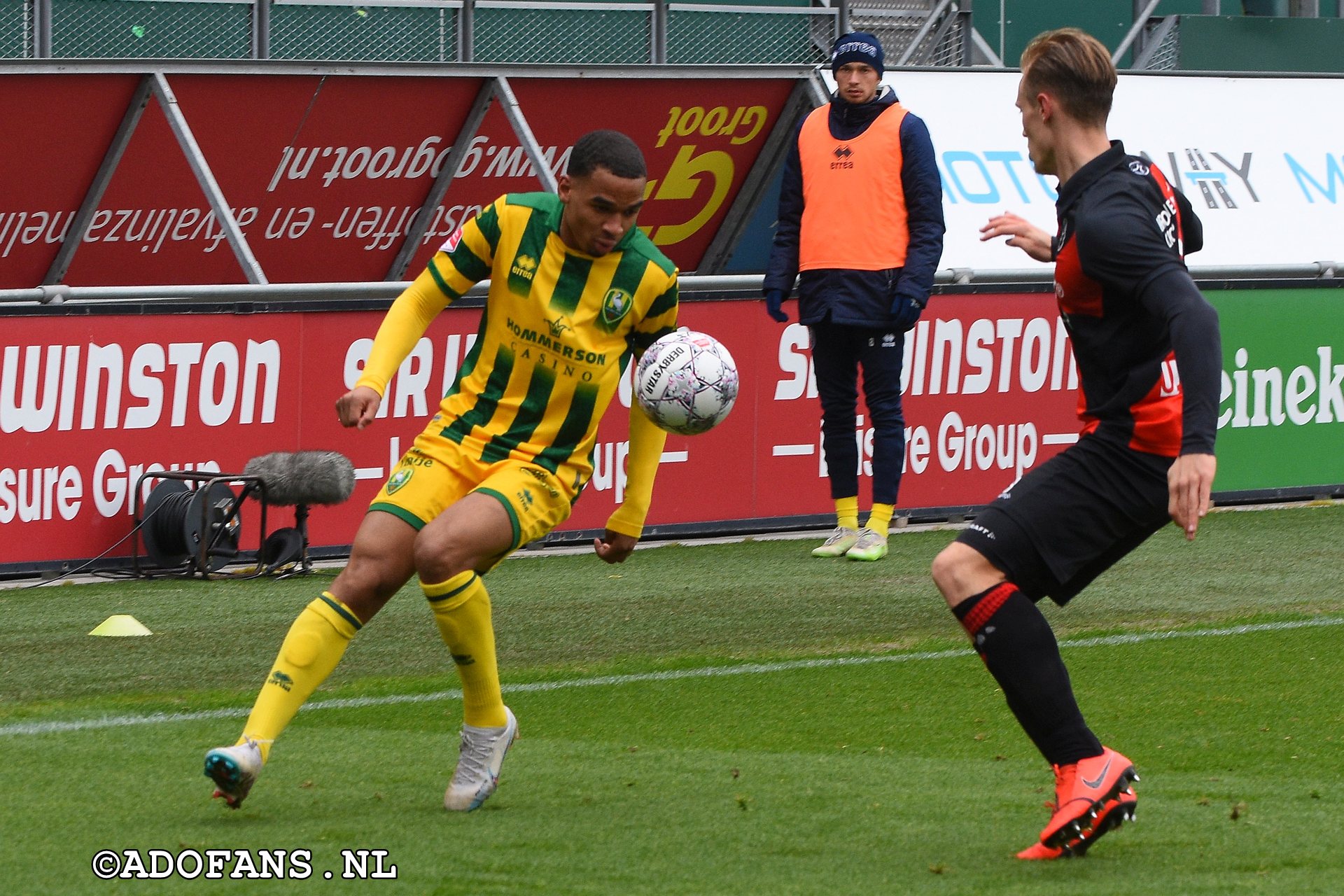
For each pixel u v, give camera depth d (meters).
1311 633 23.48
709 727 18.06
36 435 27.03
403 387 30.00
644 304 14.81
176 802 14.56
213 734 17.41
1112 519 12.98
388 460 30.00
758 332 32.41
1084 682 20.31
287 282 38.69
